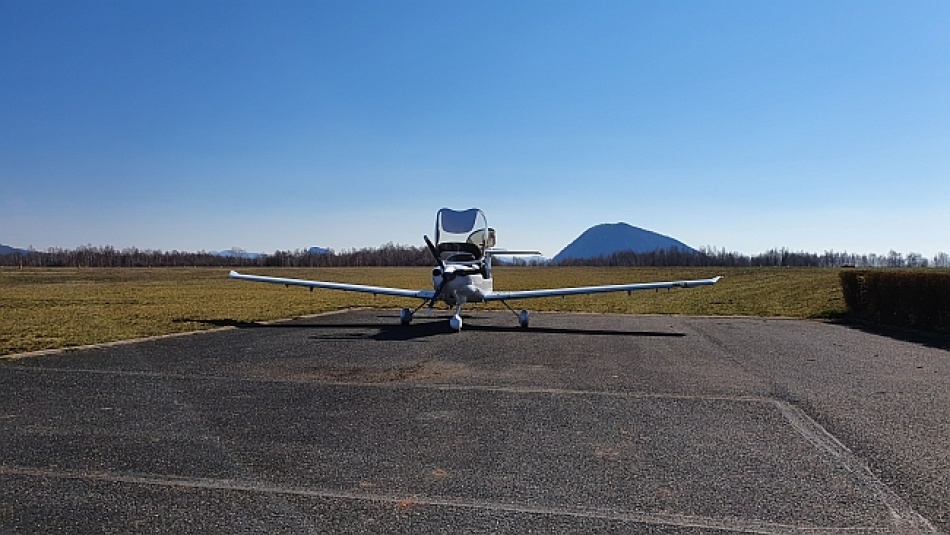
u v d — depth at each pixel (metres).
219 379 8.55
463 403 7.14
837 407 7.04
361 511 3.99
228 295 29.77
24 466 4.80
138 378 8.56
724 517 3.94
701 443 5.57
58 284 41.22
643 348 12.35
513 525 3.80
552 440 5.64
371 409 6.81
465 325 17.09
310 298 28.31
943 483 4.56
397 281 51.66
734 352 11.81
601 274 78.88
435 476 4.66
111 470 4.73
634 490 4.40
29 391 7.62
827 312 21.16
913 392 7.92
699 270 92.12
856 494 4.34
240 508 4.02
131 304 22.95
